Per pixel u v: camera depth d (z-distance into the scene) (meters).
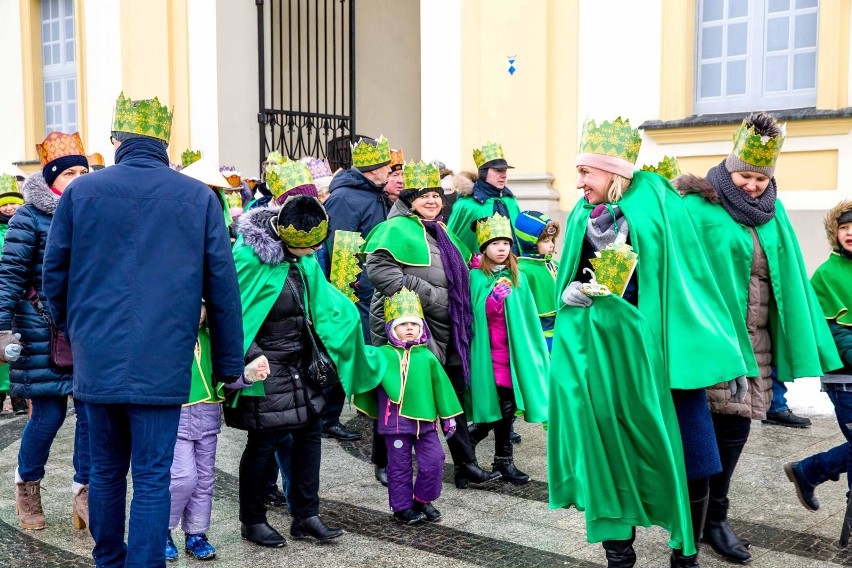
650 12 7.80
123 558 3.37
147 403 3.08
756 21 7.60
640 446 3.43
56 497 4.88
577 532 4.22
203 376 3.87
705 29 7.82
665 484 3.41
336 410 6.00
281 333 3.95
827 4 7.08
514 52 8.48
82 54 12.07
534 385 4.90
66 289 3.22
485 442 5.88
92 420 3.23
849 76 7.07
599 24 8.05
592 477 3.45
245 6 11.02
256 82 11.17
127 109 3.28
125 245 3.13
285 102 11.68
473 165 8.83
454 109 8.89
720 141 7.52
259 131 11.09
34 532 4.33
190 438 3.88
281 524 4.42
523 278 5.14
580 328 3.52
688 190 3.85
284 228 3.85
